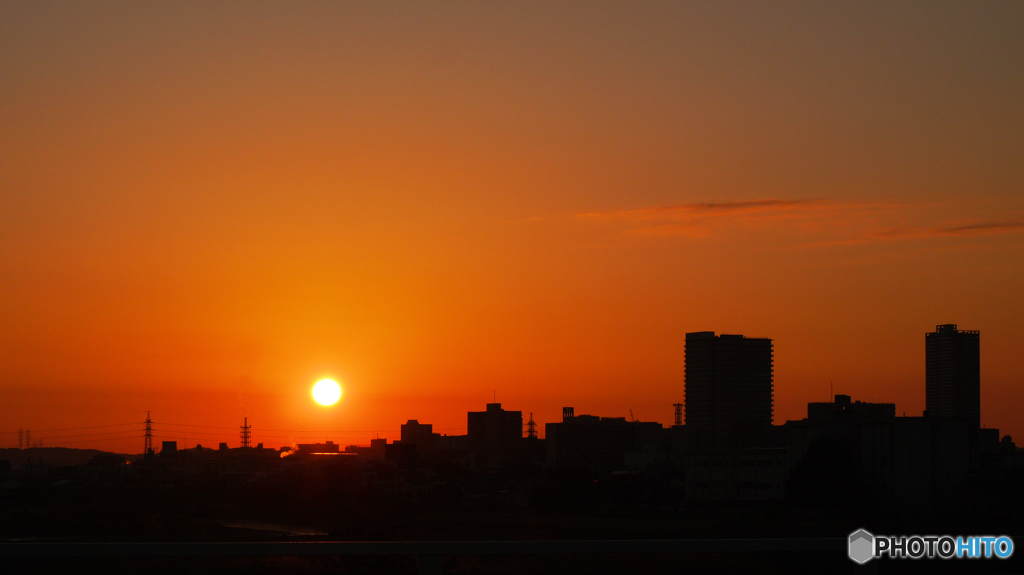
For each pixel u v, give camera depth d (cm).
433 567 716
